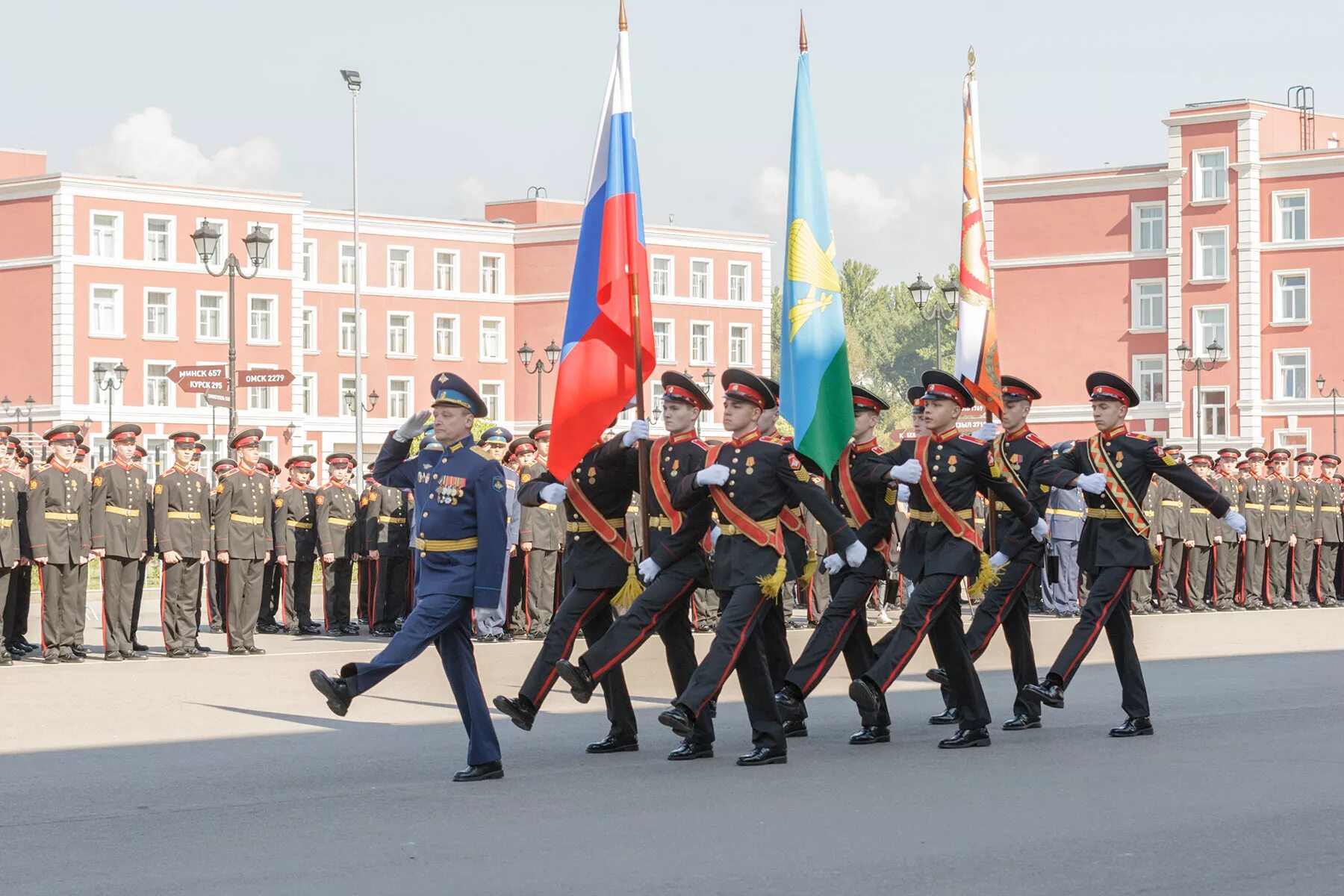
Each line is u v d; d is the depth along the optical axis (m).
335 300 78.31
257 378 29.45
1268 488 29.64
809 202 13.54
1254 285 63.50
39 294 68.88
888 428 133.38
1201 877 7.90
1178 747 11.97
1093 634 12.64
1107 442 12.83
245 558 19.88
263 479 20.19
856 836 8.84
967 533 12.17
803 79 13.71
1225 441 64.12
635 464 11.66
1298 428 63.12
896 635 12.12
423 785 10.54
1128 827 9.05
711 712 11.63
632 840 8.76
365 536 23.30
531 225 83.19
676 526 11.48
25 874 8.13
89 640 22.22
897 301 157.50
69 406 68.19
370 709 14.41
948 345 155.00
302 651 20.31
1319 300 62.72
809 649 12.60
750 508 11.27
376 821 9.36
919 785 10.40
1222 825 9.09
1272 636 22.05
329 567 23.53
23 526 18.97
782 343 13.47
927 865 8.13
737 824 9.18
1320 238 62.69
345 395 78.75
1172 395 64.94
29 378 69.25
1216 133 63.97
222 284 71.88
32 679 16.75
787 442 11.55
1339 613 27.73
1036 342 67.81
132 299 69.88
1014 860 8.24
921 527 12.35
